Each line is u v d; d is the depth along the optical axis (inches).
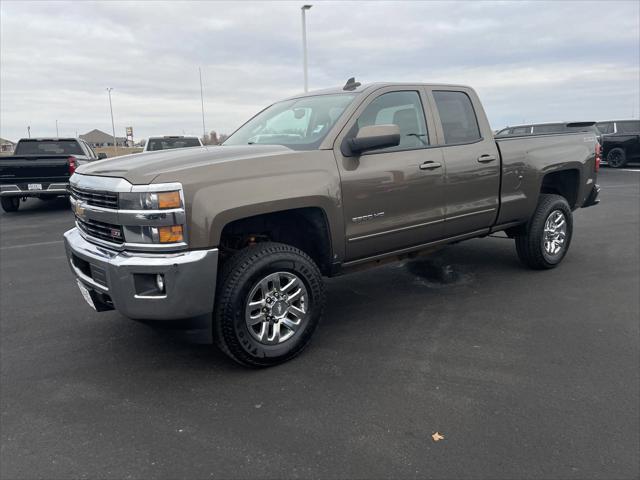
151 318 121.0
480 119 192.1
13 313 186.2
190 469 95.9
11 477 94.6
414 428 107.6
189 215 118.6
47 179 441.7
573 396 118.7
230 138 183.3
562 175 234.5
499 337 153.8
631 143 754.8
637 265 231.0
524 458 96.8
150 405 119.9
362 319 172.7
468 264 240.7
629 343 147.6
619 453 97.7
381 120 161.3
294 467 95.9
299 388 126.3
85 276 137.6
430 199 170.6
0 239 341.4
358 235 152.9
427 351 145.6
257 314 134.2
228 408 117.6
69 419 114.3
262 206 128.6
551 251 222.7
